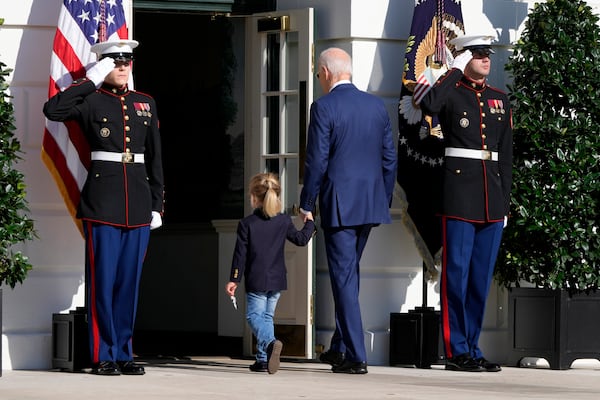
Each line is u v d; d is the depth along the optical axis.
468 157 36.50
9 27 36.59
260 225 35.41
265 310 35.59
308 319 39.00
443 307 36.88
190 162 47.88
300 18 39.59
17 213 36.16
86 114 33.88
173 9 39.66
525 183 38.72
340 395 29.53
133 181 34.19
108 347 34.12
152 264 51.97
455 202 36.38
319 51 39.75
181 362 38.97
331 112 35.06
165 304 51.28
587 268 38.44
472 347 37.34
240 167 42.62
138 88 50.97
